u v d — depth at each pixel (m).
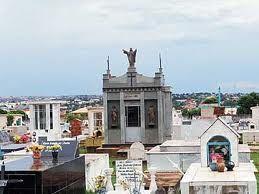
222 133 26.83
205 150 26.88
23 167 21.80
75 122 70.25
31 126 55.75
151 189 27.38
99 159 34.00
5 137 46.56
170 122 59.75
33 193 20.72
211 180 22.11
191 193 21.92
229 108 144.62
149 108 56.78
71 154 26.66
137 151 44.88
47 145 26.48
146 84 56.84
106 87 57.50
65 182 23.78
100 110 80.38
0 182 19.58
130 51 57.41
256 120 82.62
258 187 29.45
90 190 29.11
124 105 57.16
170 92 60.56
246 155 35.72
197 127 55.66
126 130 57.09
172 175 31.11
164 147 37.84
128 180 28.59
